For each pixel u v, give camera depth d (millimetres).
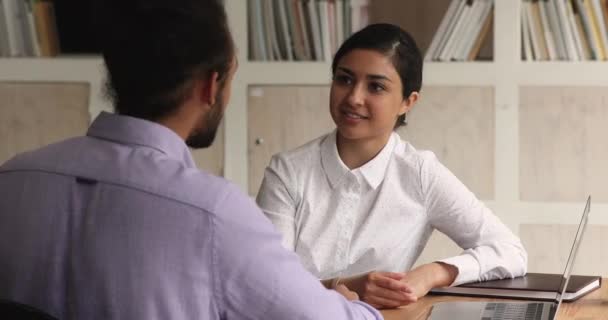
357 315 1284
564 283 1667
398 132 3381
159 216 1147
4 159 3479
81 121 3457
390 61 2043
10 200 1196
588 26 3285
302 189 2135
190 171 1189
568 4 3299
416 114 3375
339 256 2143
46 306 1158
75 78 3443
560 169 3340
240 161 3441
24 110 3463
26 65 3441
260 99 3418
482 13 3336
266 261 1166
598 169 3326
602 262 3342
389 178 2156
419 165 2160
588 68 3295
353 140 2123
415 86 2121
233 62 1234
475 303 1808
